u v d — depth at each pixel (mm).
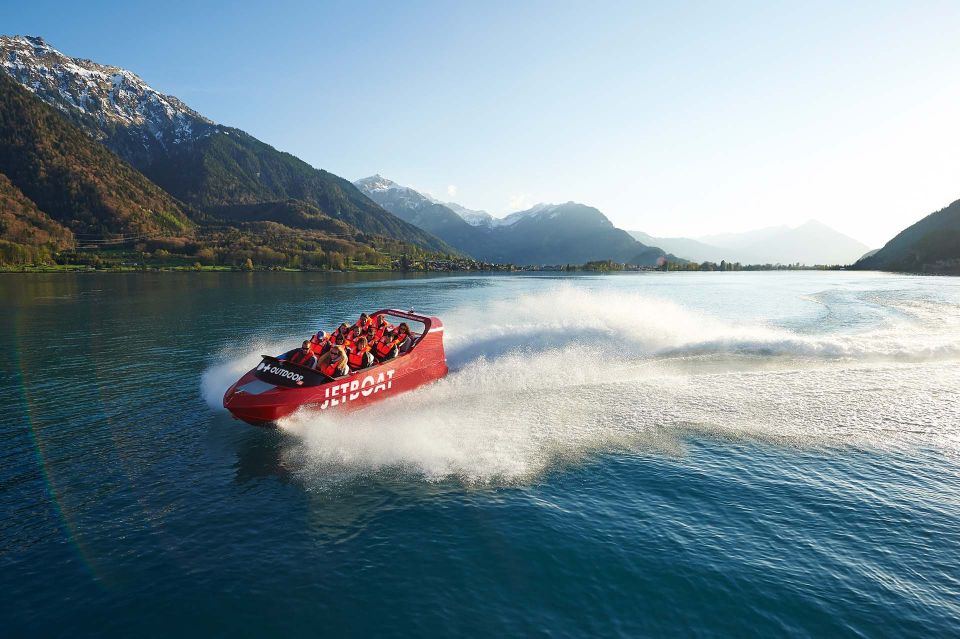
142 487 8922
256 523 7828
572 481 8914
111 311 37031
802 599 6121
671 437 10656
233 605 6168
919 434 10688
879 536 7246
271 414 10648
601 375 15195
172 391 14773
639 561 6855
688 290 58844
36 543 7336
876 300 35875
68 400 13938
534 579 6582
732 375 15055
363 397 12258
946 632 5590
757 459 9656
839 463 9453
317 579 6621
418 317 15219
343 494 8602
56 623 5867
